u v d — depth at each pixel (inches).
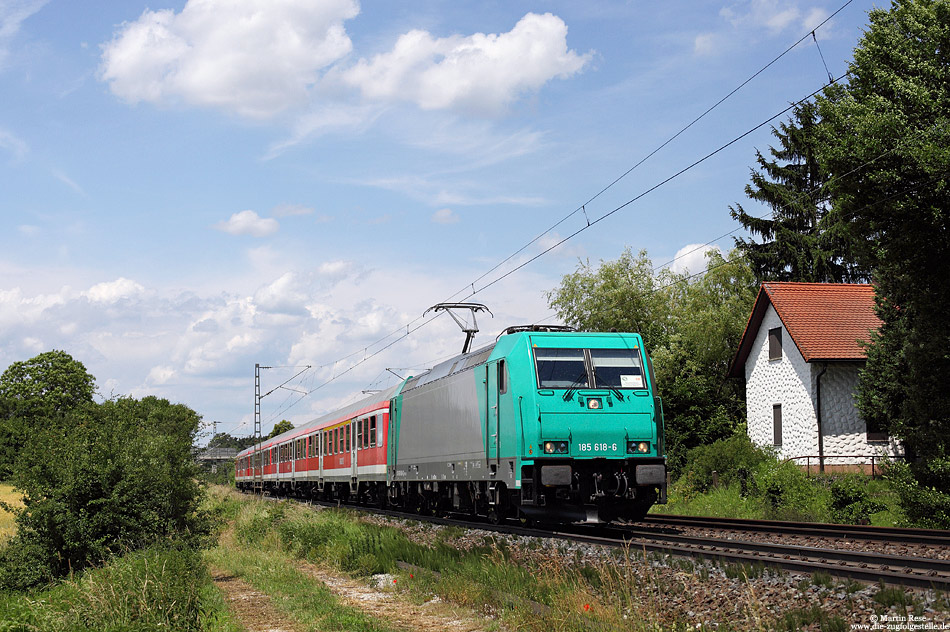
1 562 522.0
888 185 703.1
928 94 692.7
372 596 466.9
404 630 364.5
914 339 760.3
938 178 673.6
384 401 1079.6
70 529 517.0
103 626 348.8
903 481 701.3
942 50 715.4
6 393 2952.8
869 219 737.0
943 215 687.1
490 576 440.1
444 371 848.9
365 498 1218.6
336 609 413.1
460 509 812.6
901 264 744.3
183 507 613.6
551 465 617.6
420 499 956.0
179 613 373.4
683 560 441.1
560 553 499.5
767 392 1264.8
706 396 1370.6
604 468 629.3
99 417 607.8
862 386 1021.2
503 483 691.4
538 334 650.2
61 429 577.6
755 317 1283.2
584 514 617.9
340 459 1295.5
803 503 842.2
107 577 406.0
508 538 614.9
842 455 1115.3
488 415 691.4
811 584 360.5
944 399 733.9
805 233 1764.3
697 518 760.3
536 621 353.1
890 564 418.3
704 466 1066.7
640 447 630.5
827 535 586.9
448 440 802.8
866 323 1187.3
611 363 644.1
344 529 727.1
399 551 585.3
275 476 1876.2
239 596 485.1
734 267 1590.8
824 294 1245.1
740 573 385.1
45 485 533.3
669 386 1366.9
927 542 520.4
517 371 644.1
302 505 1171.3
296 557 674.2
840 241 1649.9
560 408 621.6
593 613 344.8
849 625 297.6
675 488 1088.8
